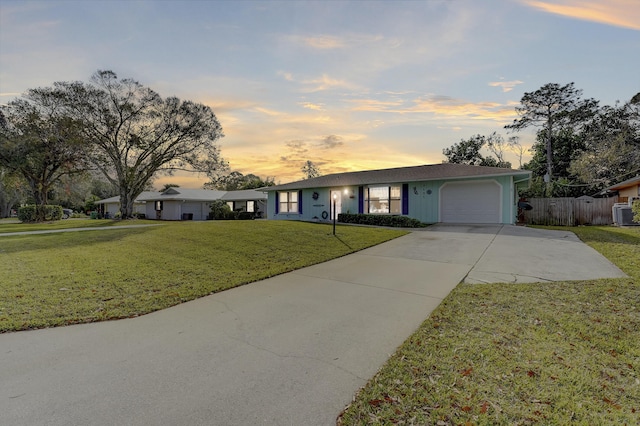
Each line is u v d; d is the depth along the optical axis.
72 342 3.16
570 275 5.29
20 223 21.62
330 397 2.25
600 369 2.53
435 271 5.94
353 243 8.93
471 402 2.15
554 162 29.36
